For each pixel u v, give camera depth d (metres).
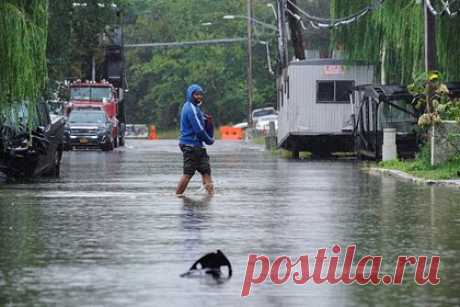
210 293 21.05
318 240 28.88
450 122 58.56
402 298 20.56
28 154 53.91
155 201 41.28
